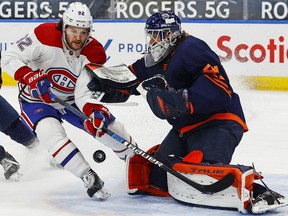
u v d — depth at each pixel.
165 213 7.00
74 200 7.57
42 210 7.12
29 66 8.28
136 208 7.21
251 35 17.66
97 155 8.66
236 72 17.78
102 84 7.80
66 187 8.22
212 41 17.77
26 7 17.86
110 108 14.77
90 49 8.30
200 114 7.57
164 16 7.45
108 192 7.54
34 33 8.17
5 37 17.92
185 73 7.40
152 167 7.80
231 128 7.56
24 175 8.86
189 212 7.03
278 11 17.59
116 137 7.46
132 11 17.70
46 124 7.84
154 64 7.71
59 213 7.00
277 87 17.70
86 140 11.27
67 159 7.57
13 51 8.04
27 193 7.91
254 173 6.97
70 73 8.32
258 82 17.75
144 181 7.77
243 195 6.82
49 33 8.16
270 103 15.98
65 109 8.66
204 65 7.25
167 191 7.75
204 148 7.42
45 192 7.96
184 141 7.89
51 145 7.70
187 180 7.12
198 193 7.17
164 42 7.45
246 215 6.88
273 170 9.53
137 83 8.17
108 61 17.81
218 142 7.42
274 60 17.66
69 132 11.92
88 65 7.95
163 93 7.19
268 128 13.21
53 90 8.41
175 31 7.45
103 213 7.00
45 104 8.22
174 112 7.18
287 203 6.92
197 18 17.75
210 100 7.10
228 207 7.07
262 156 10.68
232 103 7.72
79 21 7.77
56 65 8.24
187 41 7.46
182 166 7.23
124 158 8.76
